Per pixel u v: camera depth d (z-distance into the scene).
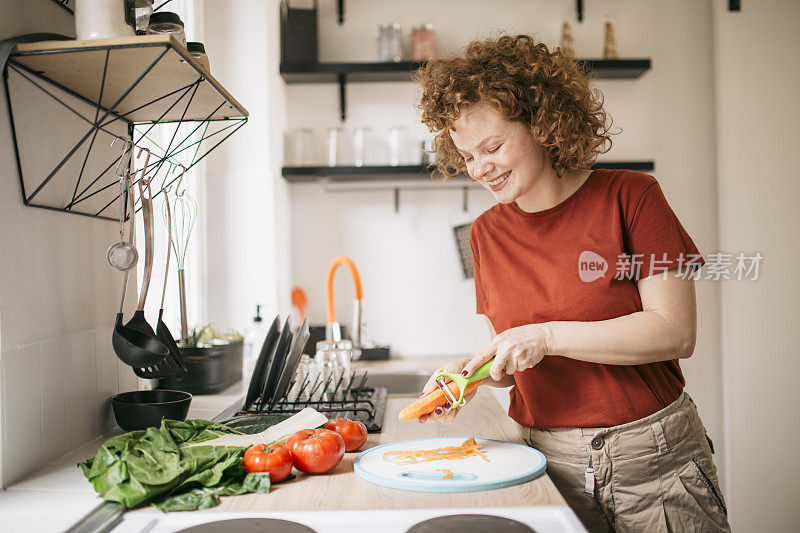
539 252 1.22
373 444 1.24
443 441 1.18
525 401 1.24
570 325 1.09
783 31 2.78
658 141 2.85
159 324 1.28
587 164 1.21
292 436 1.05
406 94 2.91
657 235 1.13
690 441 1.17
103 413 1.28
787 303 2.77
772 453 2.76
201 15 2.41
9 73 0.99
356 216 2.94
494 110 1.08
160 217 1.97
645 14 2.86
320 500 0.89
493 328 1.38
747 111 2.78
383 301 2.93
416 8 2.92
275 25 2.67
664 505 1.14
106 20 0.98
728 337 2.76
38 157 1.06
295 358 1.40
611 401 1.15
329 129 2.78
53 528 0.79
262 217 2.51
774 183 2.78
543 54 1.14
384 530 0.79
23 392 1.01
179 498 0.88
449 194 2.94
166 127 2.01
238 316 2.51
